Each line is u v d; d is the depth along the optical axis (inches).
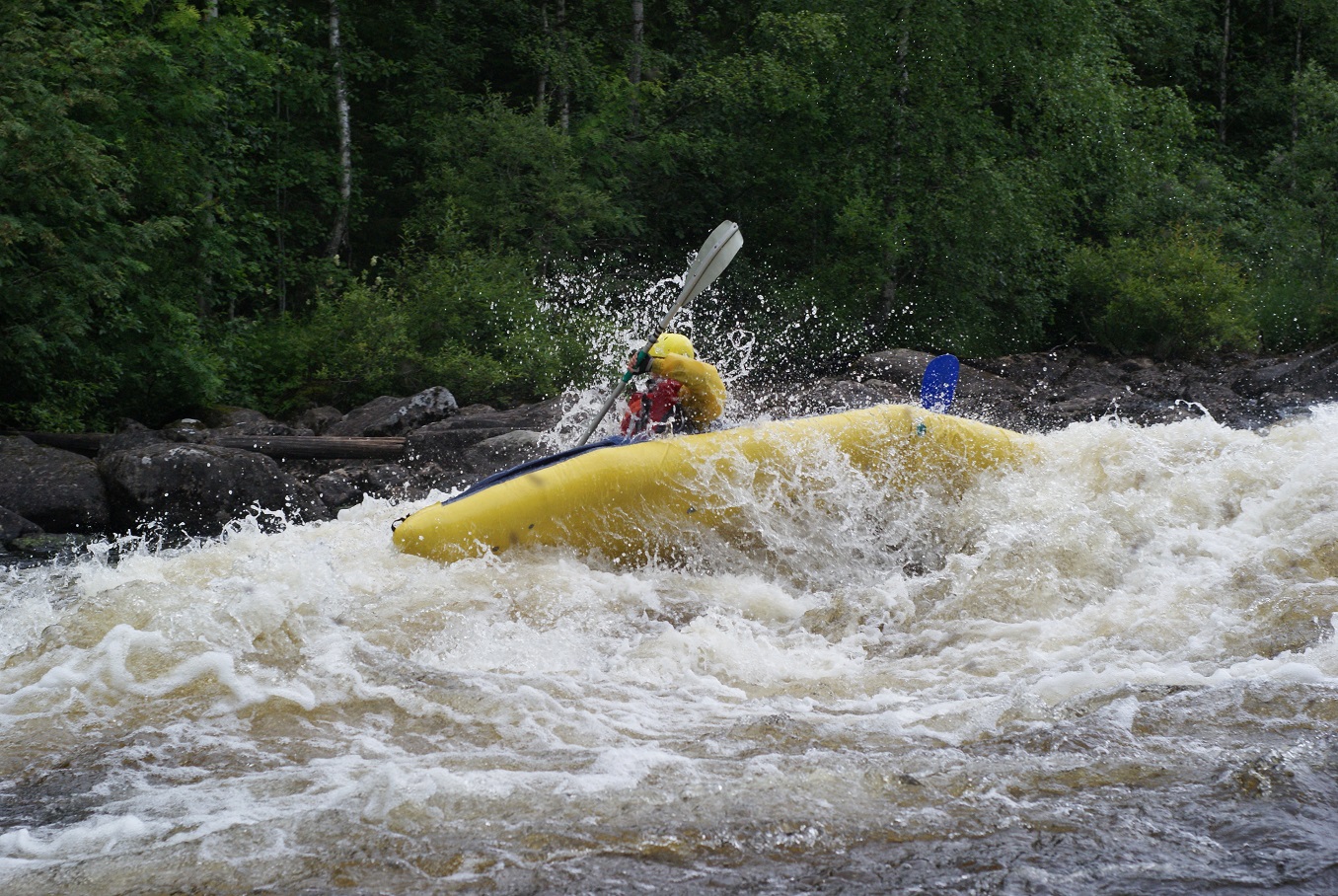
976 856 177.5
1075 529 349.4
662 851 182.1
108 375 801.6
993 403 901.8
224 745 229.0
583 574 345.1
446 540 340.8
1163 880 168.2
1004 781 203.2
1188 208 1262.3
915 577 366.0
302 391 908.0
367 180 1211.2
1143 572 323.9
